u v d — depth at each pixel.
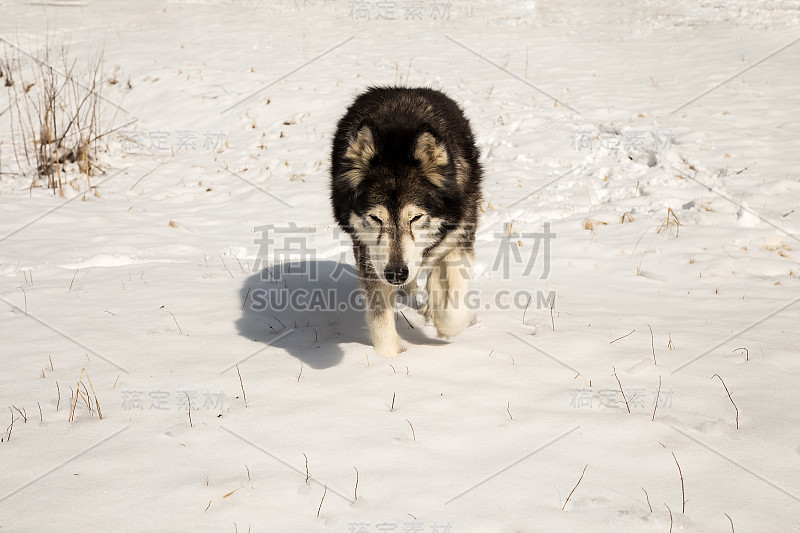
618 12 23.55
